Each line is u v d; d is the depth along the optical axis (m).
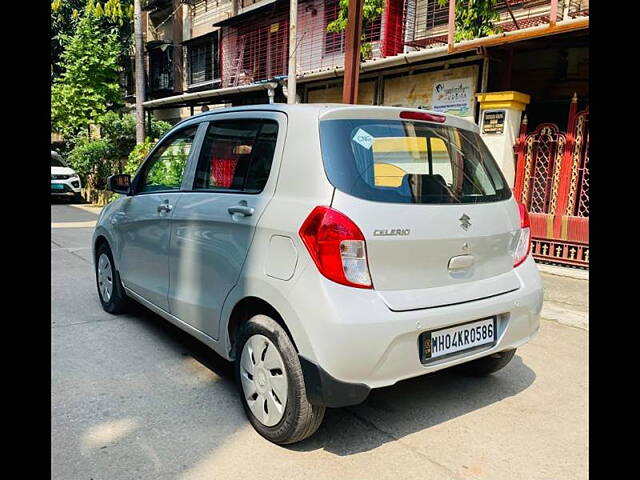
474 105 8.87
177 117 22.58
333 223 2.38
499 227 2.96
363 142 2.66
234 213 2.91
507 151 7.08
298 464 2.55
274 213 2.64
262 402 2.74
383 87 10.55
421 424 2.99
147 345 4.05
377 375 2.40
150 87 23.83
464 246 2.74
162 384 3.38
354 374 2.34
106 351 3.91
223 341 3.06
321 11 13.60
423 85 9.77
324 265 2.38
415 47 9.73
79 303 5.16
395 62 9.18
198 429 2.84
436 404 3.25
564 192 6.62
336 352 2.32
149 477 2.42
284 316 2.52
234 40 17.30
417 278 2.57
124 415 2.97
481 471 2.56
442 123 3.05
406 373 2.48
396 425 2.97
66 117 17.84
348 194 2.46
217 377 3.51
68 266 6.92
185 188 3.56
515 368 3.86
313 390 2.41
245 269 2.78
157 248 3.74
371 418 3.05
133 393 3.24
